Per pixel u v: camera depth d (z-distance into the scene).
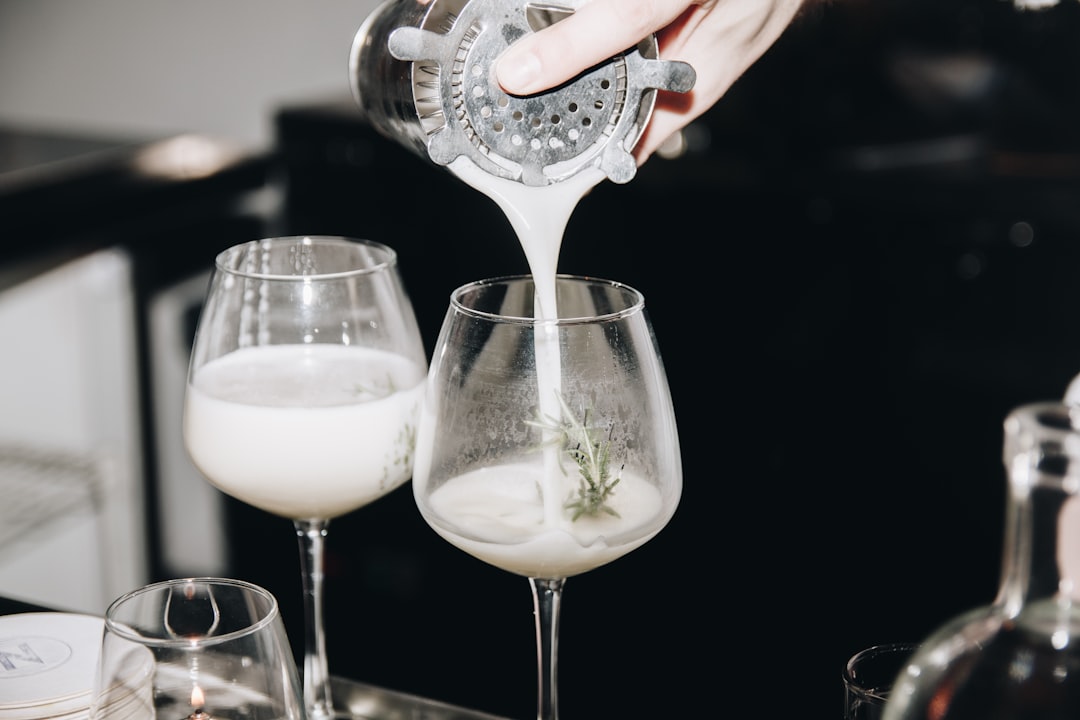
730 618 1.77
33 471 2.43
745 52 1.02
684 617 1.75
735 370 2.59
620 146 0.82
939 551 2.34
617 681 1.17
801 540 2.32
